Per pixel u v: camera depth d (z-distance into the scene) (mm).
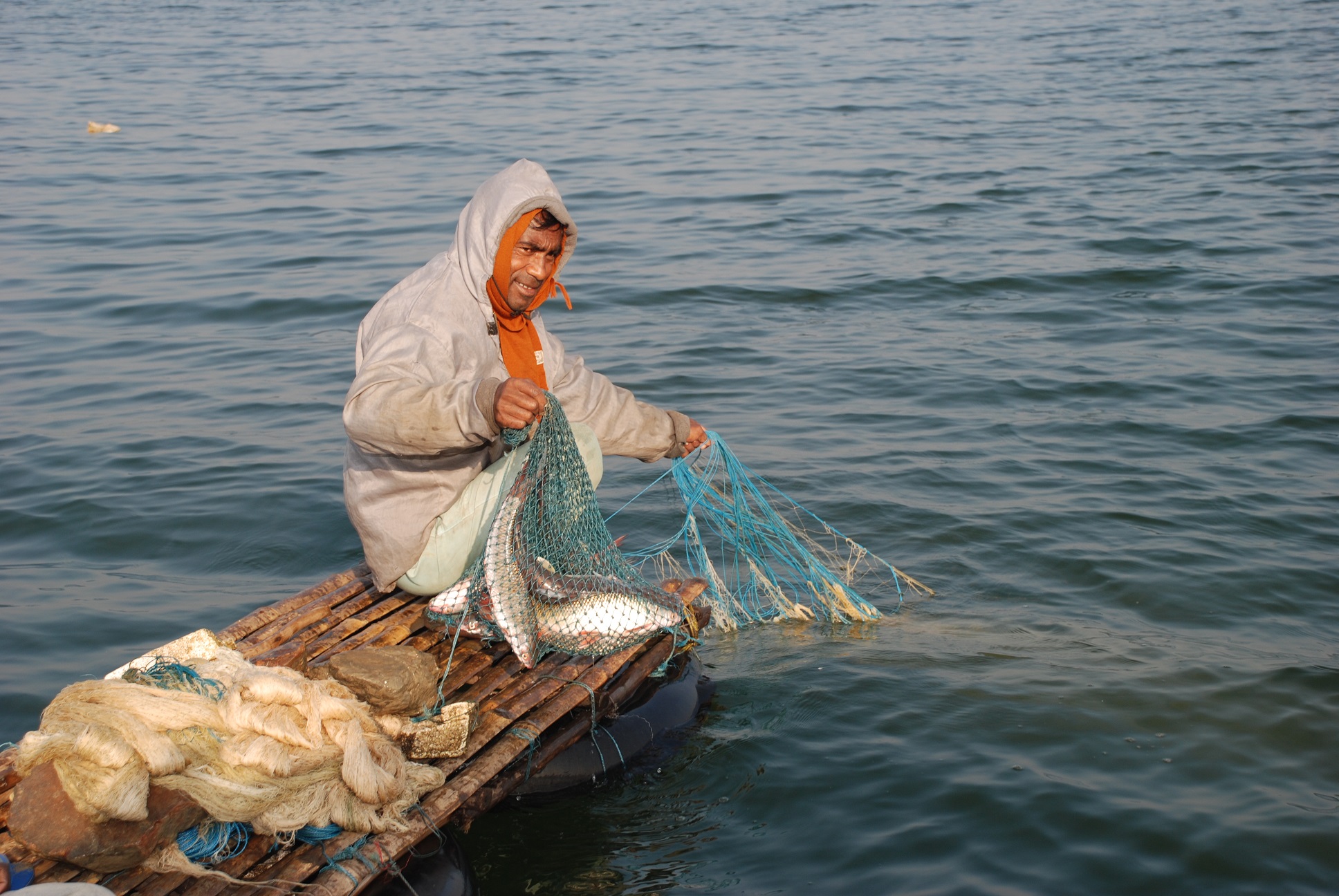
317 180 14539
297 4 43312
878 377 8047
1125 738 4020
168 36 33000
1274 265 10406
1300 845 3439
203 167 15406
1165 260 10695
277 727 3000
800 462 6688
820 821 3625
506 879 3430
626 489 6477
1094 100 19969
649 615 3994
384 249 11406
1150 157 15320
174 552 5777
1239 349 8398
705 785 3848
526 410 3273
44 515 6137
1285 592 5105
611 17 35906
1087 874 3338
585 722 3875
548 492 3725
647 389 7883
